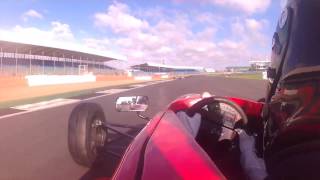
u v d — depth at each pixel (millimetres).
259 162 2043
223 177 1558
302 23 1897
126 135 5379
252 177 1879
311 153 1696
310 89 1778
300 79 1824
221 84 47406
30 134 10836
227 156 2959
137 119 13383
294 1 1999
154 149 2092
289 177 1679
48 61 69562
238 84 46938
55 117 14938
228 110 3545
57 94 30547
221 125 3492
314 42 1818
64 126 12320
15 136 10562
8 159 7797
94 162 5230
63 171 6699
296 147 1795
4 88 35531
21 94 30172
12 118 14852
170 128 2473
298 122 1824
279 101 1978
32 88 37406
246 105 3986
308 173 1605
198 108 3516
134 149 2307
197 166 1683
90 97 26594
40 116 15375
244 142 2521
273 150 2006
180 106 3836
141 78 92000
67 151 8398
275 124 2006
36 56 66062
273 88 2111
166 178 1651
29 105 20906
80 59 83438
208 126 3514
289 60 1917
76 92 33156
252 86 40969
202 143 3439
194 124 3164
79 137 5008
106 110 16516
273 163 1878
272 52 2219
